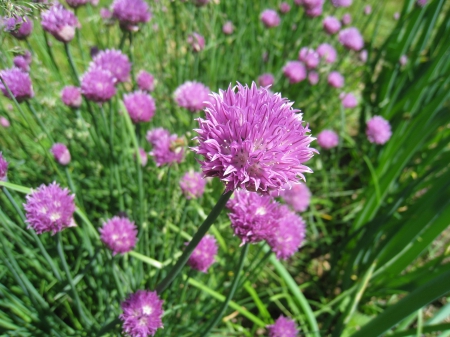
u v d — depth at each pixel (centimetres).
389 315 22
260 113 14
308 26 50
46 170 33
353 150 48
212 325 24
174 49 43
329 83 44
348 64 58
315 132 48
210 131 14
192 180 26
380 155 45
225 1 49
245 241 19
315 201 41
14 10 19
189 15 39
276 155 14
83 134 29
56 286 28
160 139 27
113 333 23
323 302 36
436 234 29
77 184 31
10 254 21
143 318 20
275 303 35
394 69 49
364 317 33
